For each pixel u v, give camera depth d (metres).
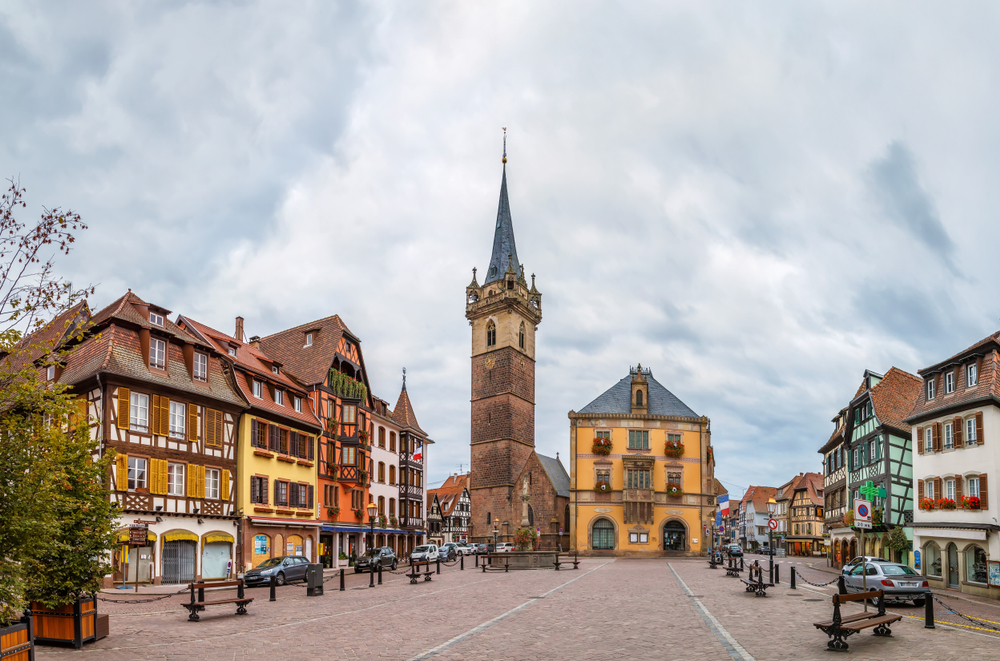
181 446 35.28
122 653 14.77
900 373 44.97
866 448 44.88
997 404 31.66
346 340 55.00
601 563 54.84
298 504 45.53
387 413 63.75
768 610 21.77
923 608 24.08
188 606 20.20
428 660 13.53
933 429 35.81
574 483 72.19
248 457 40.22
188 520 35.38
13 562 11.92
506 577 37.78
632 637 16.17
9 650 11.80
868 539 44.97
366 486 55.66
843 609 22.50
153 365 34.31
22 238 12.75
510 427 96.75
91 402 31.86
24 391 12.00
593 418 73.19
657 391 76.94
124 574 31.39
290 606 23.95
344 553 52.66
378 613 21.34
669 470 72.38
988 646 15.16
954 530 33.34
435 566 52.34
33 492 12.07
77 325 13.38
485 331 101.81
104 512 16.36
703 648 14.71
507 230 111.19
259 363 45.72
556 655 13.97
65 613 15.58
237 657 14.17
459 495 132.88
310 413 48.59
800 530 109.12
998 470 31.33
